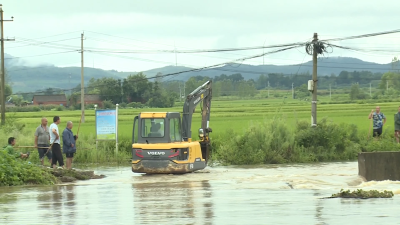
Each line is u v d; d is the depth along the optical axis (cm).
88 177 3494
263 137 4922
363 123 8056
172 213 1969
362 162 3428
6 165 3114
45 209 2102
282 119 5209
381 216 1850
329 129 5206
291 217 1842
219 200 2319
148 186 2989
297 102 18825
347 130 5419
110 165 4688
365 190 2631
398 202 2211
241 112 12738
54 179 3256
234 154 4766
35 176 3164
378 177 3406
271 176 3538
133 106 18525
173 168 3619
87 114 13475
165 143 3659
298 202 2227
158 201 2319
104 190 2797
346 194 2416
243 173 3784
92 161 4931
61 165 3778
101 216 1922
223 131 6925
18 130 6125
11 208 2136
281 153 4906
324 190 2716
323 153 5053
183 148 3650
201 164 3869
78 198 2459
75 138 3888
